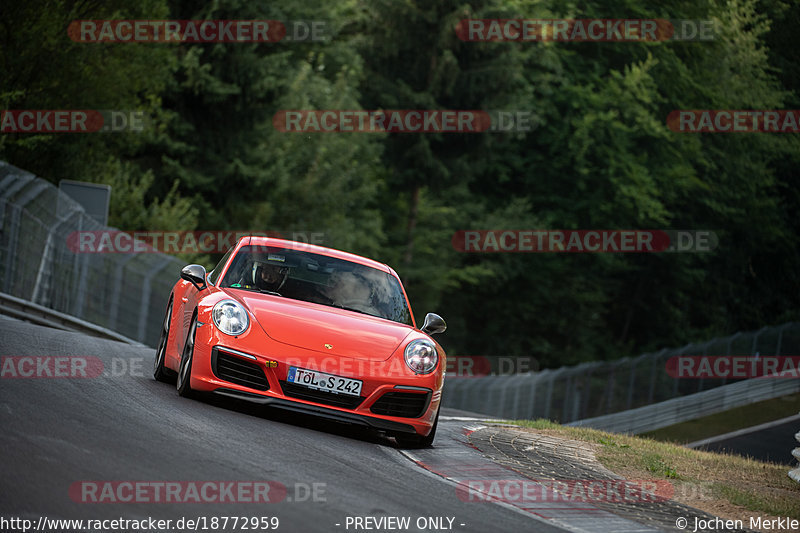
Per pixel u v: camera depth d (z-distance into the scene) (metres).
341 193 130.88
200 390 26.58
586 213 176.00
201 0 111.56
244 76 112.94
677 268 191.75
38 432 18.89
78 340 39.47
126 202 89.88
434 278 155.88
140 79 88.81
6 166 62.72
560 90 170.38
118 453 18.31
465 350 178.12
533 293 177.38
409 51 146.12
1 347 30.78
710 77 182.25
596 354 185.00
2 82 75.12
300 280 30.52
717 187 189.12
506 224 161.88
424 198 161.88
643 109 162.38
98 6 85.31
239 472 18.70
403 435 28.48
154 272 74.69
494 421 43.78
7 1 75.25
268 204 118.25
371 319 29.47
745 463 39.62
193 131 114.62
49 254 64.69
